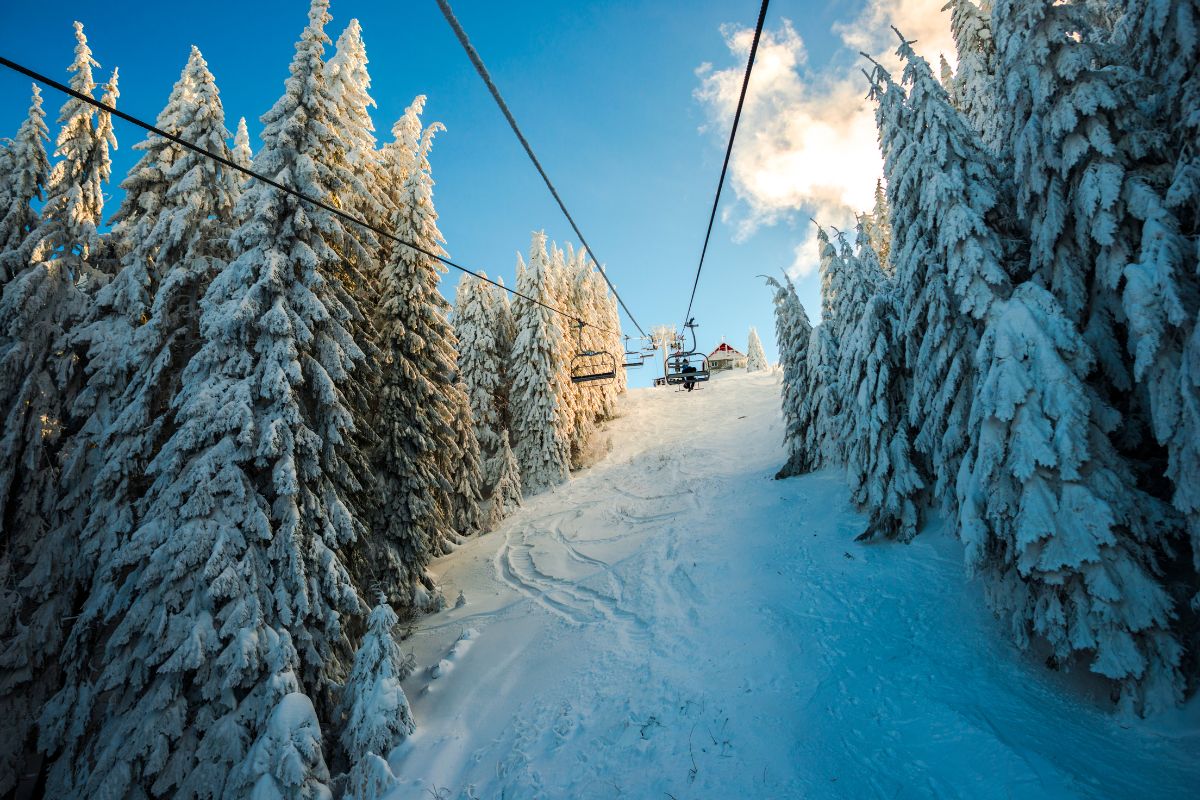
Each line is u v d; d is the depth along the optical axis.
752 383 53.44
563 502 28.02
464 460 24.28
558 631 14.57
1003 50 9.28
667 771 8.49
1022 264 9.90
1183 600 7.82
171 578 9.64
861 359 15.35
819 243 21.41
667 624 13.48
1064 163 8.53
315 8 13.30
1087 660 8.54
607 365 47.59
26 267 14.14
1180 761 6.47
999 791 6.32
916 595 11.95
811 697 9.45
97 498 11.78
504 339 35.41
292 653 10.00
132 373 13.13
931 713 8.20
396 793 9.38
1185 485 7.00
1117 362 8.57
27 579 11.98
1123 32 9.77
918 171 11.71
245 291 11.48
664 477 28.34
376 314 18.16
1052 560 7.75
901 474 14.30
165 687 9.28
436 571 21.25
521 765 9.53
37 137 15.55
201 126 13.73
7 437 12.34
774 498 20.72
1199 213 7.38
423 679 13.30
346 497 13.09
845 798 7.02
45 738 10.45
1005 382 8.51
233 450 10.74
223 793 8.79
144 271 13.52
